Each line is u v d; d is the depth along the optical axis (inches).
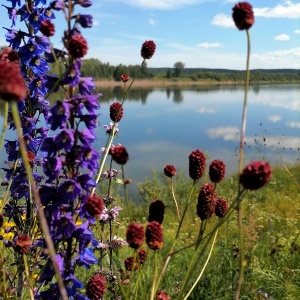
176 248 27.0
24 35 17.1
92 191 13.6
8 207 17.6
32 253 15.7
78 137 10.5
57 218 10.8
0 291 13.0
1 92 6.7
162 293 11.3
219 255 23.1
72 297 11.3
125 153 11.9
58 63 10.2
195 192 60.2
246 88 9.6
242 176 9.5
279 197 53.3
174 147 151.1
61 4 10.3
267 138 119.7
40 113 17.9
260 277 21.2
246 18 9.5
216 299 20.0
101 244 14.8
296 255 24.5
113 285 16.1
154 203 13.5
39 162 17.8
